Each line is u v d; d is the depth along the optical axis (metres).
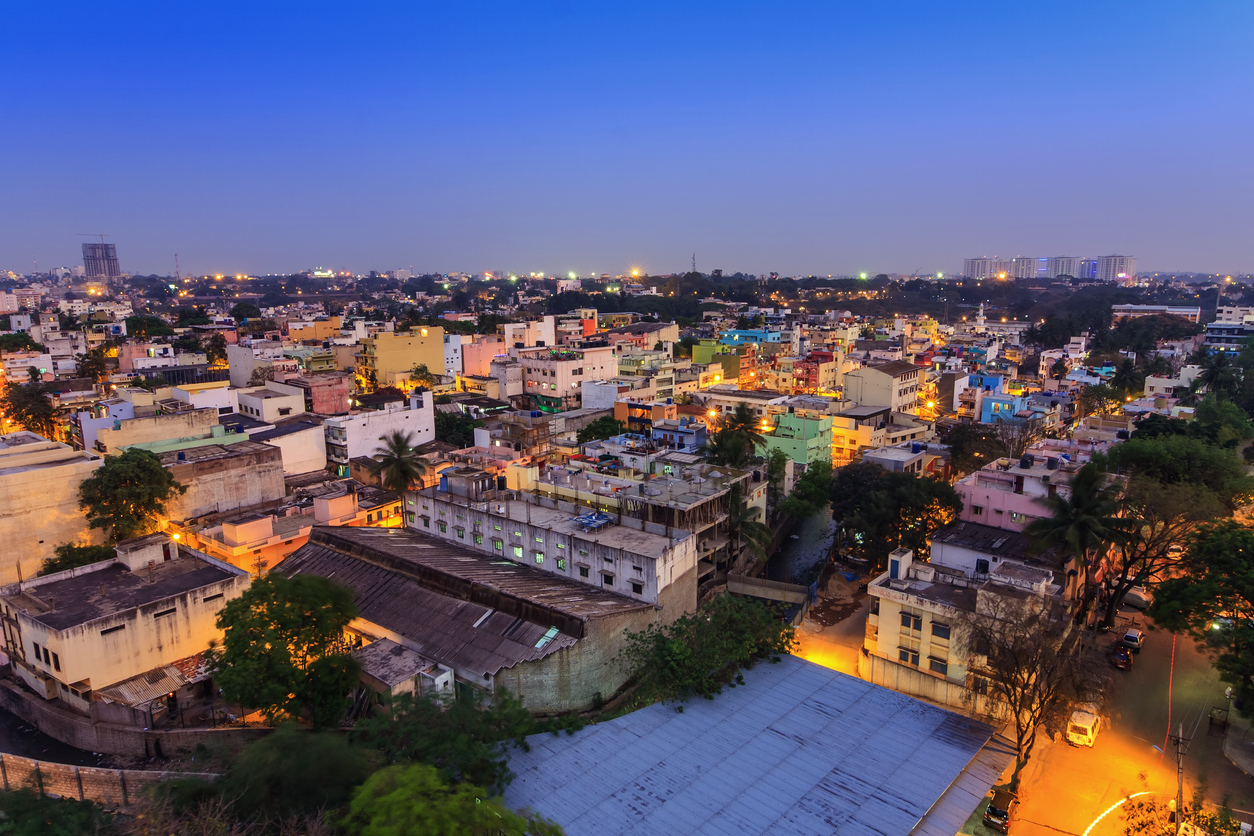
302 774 35.12
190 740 45.62
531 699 47.22
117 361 167.38
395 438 80.38
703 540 65.81
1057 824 40.38
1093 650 54.81
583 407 137.88
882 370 125.69
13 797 35.34
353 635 56.09
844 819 36.06
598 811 36.56
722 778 39.12
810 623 64.81
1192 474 72.00
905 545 67.75
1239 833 34.47
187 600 53.59
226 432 92.50
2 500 63.19
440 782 32.66
